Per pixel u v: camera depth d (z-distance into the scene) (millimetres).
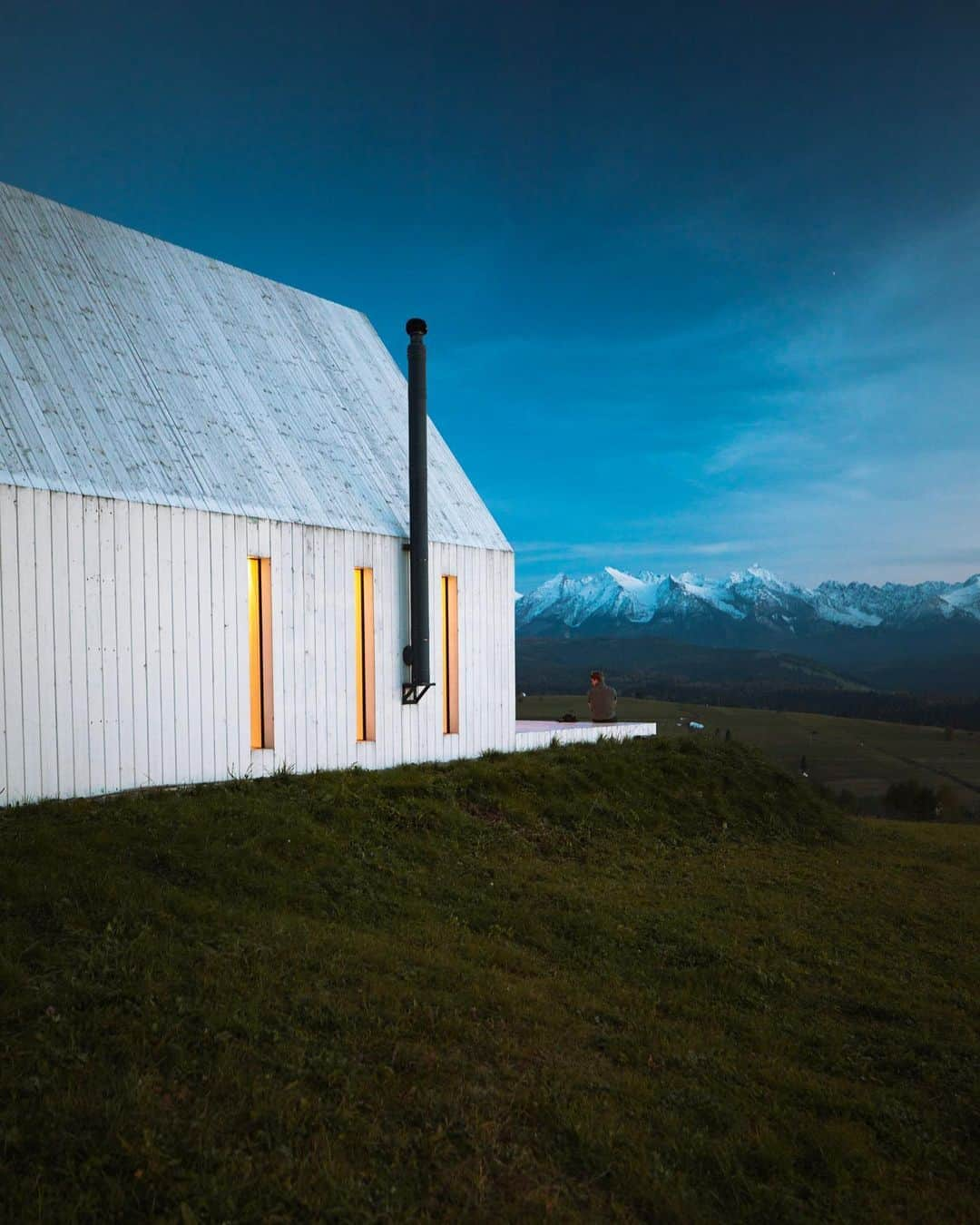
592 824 14578
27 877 7996
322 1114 5379
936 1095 7422
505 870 11617
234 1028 6145
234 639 13148
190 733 12438
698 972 9383
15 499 10625
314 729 14352
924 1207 5828
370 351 20406
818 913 12203
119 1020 6012
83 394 12828
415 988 7441
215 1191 4594
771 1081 7180
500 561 18531
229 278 18109
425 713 16531
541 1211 4949
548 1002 7836
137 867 8945
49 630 10867
